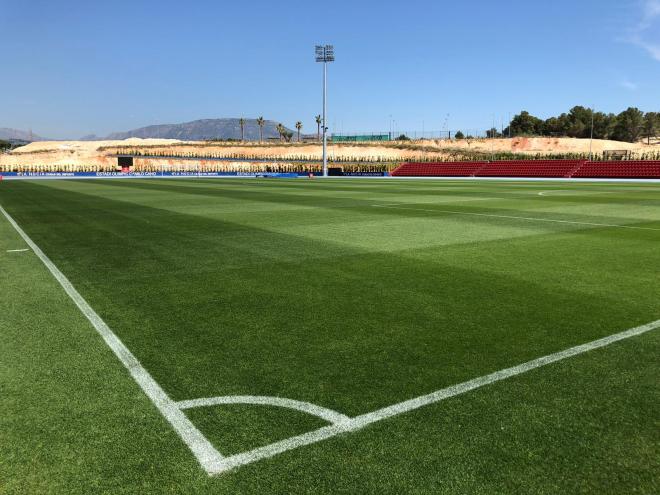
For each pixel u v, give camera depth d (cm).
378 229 1227
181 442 295
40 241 1063
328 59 6144
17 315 546
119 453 284
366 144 11644
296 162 10088
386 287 659
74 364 411
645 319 525
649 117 13562
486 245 988
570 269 768
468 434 302
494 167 6325
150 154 11125
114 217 1515
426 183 4109
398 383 373
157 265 808
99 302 597
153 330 495
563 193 2653
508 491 250
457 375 387
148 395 355
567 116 13862
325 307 570
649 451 285
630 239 1066
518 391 359
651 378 382
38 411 332
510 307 568
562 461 275
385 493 249
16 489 254
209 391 362
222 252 918
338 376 386
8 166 9831
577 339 465
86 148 12562
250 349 443
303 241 1041
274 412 330
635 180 4762
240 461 275
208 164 10844
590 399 347
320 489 252
